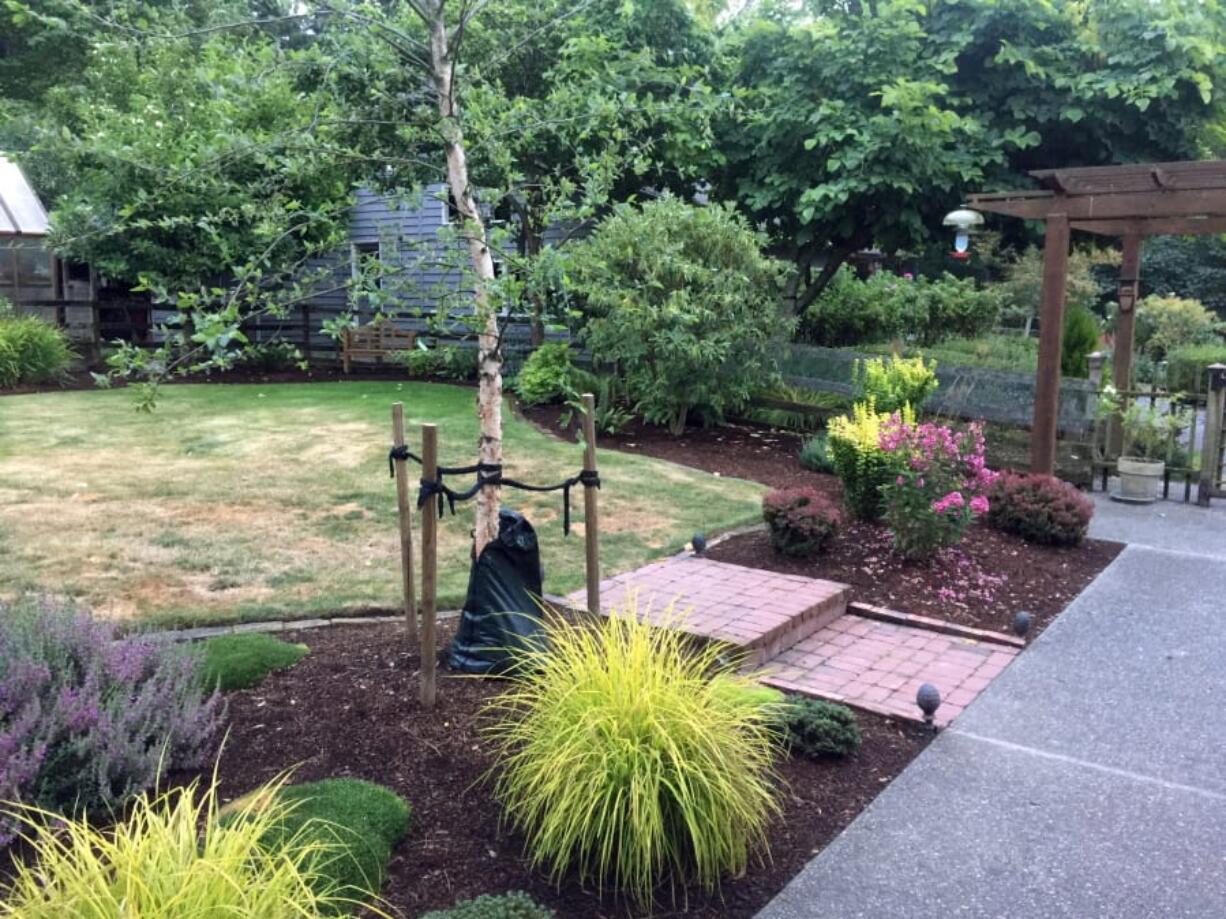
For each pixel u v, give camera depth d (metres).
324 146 4.14
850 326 13.59
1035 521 6.93
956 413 10.30
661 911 2.80
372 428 10.20
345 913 2.63
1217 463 8.48
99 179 12.34
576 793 2.86
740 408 11.38
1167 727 4.19
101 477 7.92
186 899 2.07
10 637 3.40
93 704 3.20
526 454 9.10
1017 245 15.45
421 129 4.43
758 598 5.43
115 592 5.33
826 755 3.79
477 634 4.15
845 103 10.58
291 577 5.65
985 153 10.55
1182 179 7.62
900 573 6.09
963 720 4.23
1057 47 10.61
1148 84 9.91
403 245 4.27
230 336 3.35
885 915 2.84
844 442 6.93
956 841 3.25
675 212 9.90
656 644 3.52
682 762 2.83
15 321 13.77
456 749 3.53
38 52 19.62
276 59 4.26
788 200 11.32
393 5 5.06
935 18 11.13
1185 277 23.92
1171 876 3.07
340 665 4.27
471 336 4.51
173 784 3.30
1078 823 3.39
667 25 10.95
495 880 2.88
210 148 3.87
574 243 7.00
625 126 5.69
